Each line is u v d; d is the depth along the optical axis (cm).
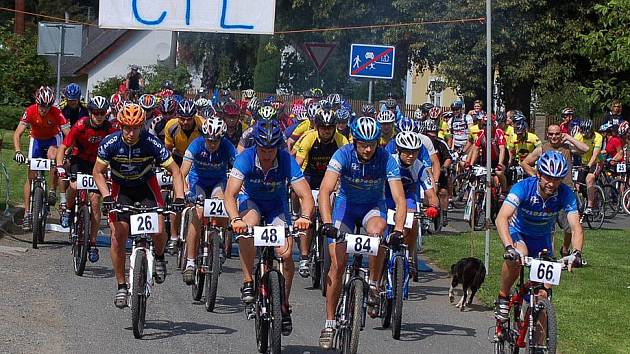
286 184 1014
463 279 1295
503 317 948
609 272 1630
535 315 886
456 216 2394
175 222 1510
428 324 1191
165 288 1321
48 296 1208
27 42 4941
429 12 3631
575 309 1326
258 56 5647
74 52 2314
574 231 917
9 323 1049
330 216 959
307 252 1413
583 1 3503
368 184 1001
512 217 958
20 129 1642
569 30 3497
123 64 7044
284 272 973
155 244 1105
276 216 1010
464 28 3591
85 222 1343
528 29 3509
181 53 5881
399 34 3762
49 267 1409
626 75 2127
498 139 2125
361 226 1034
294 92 5597
